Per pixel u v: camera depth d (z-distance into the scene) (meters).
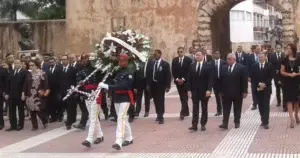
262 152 9.35
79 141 11.38
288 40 25.61
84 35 29.41
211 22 27.39
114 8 28.62
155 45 27.88
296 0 25.59
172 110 16.48
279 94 16.34
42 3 44.84
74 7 29.59
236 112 12.46
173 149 9.98
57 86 15.10
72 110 13.44
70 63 14.49
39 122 15.45
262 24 60.19
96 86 11.70
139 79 14.77
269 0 26.30
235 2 26.97
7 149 10.81
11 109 13.80
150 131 12.39
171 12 27.53
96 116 10.46
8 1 43.03
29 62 13.98
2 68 14.14
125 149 10.12
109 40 10.44
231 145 10.21
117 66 10.38
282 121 13.29
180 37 27.44
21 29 26.06
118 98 10.03
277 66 16.12
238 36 50.41
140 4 28.06
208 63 12.19
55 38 32.44
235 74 12.19
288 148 9.63
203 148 9.98
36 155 9.90
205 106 12.24
